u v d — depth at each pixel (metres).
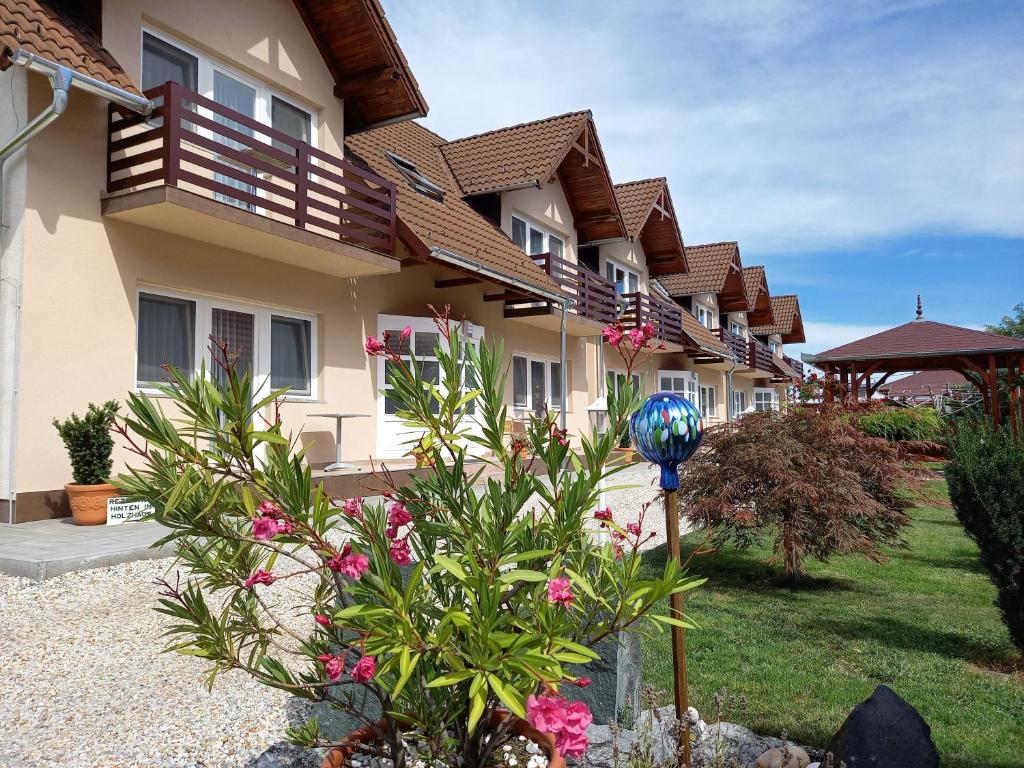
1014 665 4.70
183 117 7.66
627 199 20.22
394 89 11.17
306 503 1.93
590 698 3.18
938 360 24.55
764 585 7.17
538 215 16.50
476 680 1.72
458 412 2.17
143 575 5.60
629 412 2.23
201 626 2.16
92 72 7.31
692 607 6.23
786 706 3.85
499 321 14.77
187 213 7.76
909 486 6.70
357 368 11.22
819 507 6.37
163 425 1.86
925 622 5.73
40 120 6.97
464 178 15.14
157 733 3.16
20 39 6.88
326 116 10.98
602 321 16.73
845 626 5.60
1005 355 22.86
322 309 10.61
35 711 3.36
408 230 10.59
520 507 2.13
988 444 4.78
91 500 6.97
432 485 2.18
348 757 2.14
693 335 23.36
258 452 8.53
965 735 3.58
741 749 3.12
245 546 2.12
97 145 7.81
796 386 13.99
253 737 3.14
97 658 4.04
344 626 1.92
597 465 2.17
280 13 10.20
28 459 7.14
